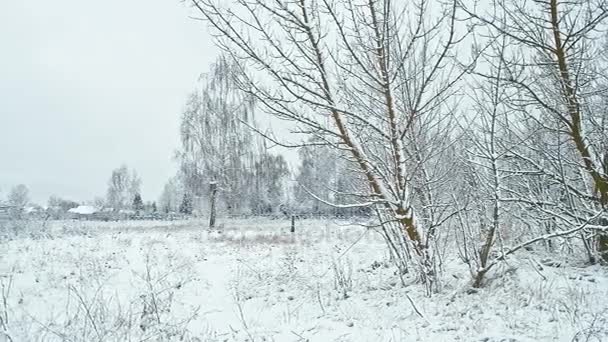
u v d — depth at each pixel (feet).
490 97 25.00
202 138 95.35
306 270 39.88
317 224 86.89
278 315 27.27
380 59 23.66
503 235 30.25
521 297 23.26
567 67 24.36
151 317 24.85
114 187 245.86
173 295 32.07
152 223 110.42
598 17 22.22
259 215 102.58
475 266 27.99
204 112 95.30
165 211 177.58
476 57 22.47
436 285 26.40
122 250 49.60
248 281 37.29
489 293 24.70
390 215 28.55
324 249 51.47
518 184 30.60
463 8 22.17
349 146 25.66
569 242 30.60
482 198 26.73
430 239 27.25
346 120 25.93
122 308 26.58
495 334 19.34
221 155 94.38
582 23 23.47
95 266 37.73
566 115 26.23
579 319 19.72
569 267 27.76
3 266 36.47
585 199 28.19
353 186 29.78
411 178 25.03
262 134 23.34
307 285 33.63
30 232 59.93
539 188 30.71
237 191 96.12
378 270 35.94
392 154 26.07
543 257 30.63
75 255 43.39
